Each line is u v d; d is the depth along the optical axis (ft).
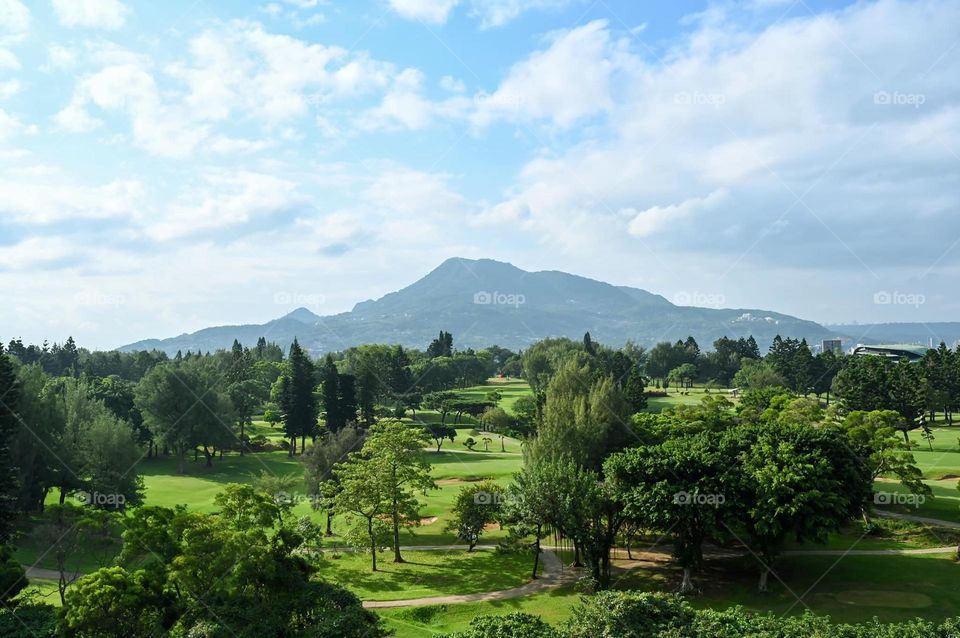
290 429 401.08
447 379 652.89
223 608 118.11
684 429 243.19
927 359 470.39
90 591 114.83
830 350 596.70
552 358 630.33
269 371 613.11
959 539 193.16
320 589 127.44
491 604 161.99
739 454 179.22
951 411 443.32
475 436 456.04
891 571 170.71
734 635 105.50
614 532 182.39
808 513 157.69
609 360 562.66
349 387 406.21
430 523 249.34
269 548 129.39
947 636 98.32
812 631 103.91
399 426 223.92
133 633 116.06
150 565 126.00
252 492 155.74
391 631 126.31
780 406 284.82
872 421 231.71
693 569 178.91
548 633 108.17
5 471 194.29
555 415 241.35
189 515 132.98
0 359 210.38
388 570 194.90
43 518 221.87
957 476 263.49
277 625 115.14
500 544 205.36
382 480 207.10
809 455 171.63
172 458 395.34
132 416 394.52
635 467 178.81
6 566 136.77
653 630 109.19
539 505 179.11
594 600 117.80
